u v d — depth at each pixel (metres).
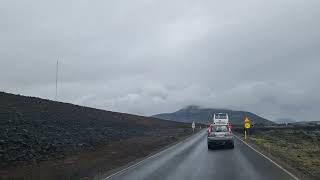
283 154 30.58
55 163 24.53
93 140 39.00
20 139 29.97
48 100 65.94
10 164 23.09
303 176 17.41
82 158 27.67
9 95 57.84
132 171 20.47
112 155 30.48
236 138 50.72
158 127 79.25
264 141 46.34
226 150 32.34
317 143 49.97
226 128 35.12
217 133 34.66
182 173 18.94
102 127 54.62
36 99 62.00
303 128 75.62
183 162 23.97
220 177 17.27
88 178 18.77
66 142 34.19
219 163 22.88
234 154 28.59
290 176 17.34
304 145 44.66
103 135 45.88
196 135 60.56
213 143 34.69
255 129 73.19
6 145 27.22
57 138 35.09
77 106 71.81
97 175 19.67
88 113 67.19
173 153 30.67
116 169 21.89
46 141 32.03
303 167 22.11
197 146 37.75
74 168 21.62
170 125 90.50
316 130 73.00
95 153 31.23
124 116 84.81
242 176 17.45
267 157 26.27
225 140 34.50
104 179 17.89
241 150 32.22
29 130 35.62
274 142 46.69
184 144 41.00
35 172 19.91
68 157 28.06
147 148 37.97
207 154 29.05
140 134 57.16
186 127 89.44
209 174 18.31
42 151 28.36
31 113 48.34
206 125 113.88
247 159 25.02
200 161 24.27
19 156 25.22
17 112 45.38
